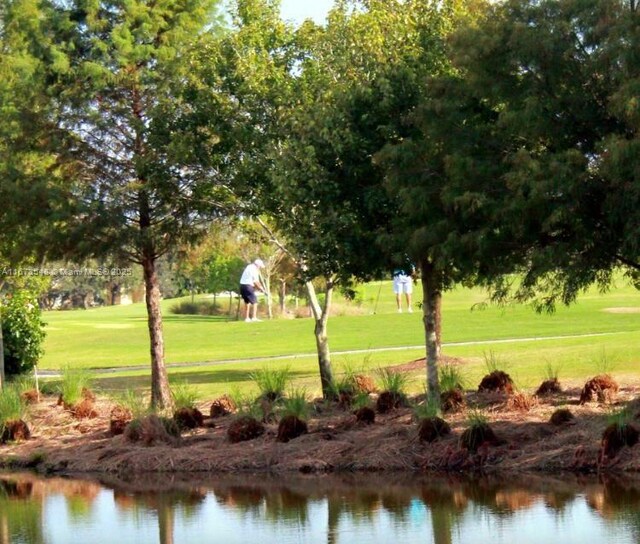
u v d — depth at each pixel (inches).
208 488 750.5
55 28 1023.0
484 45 692.1
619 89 644.1
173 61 1010.1
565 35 684.7
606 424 735.7
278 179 820.6
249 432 863.1
